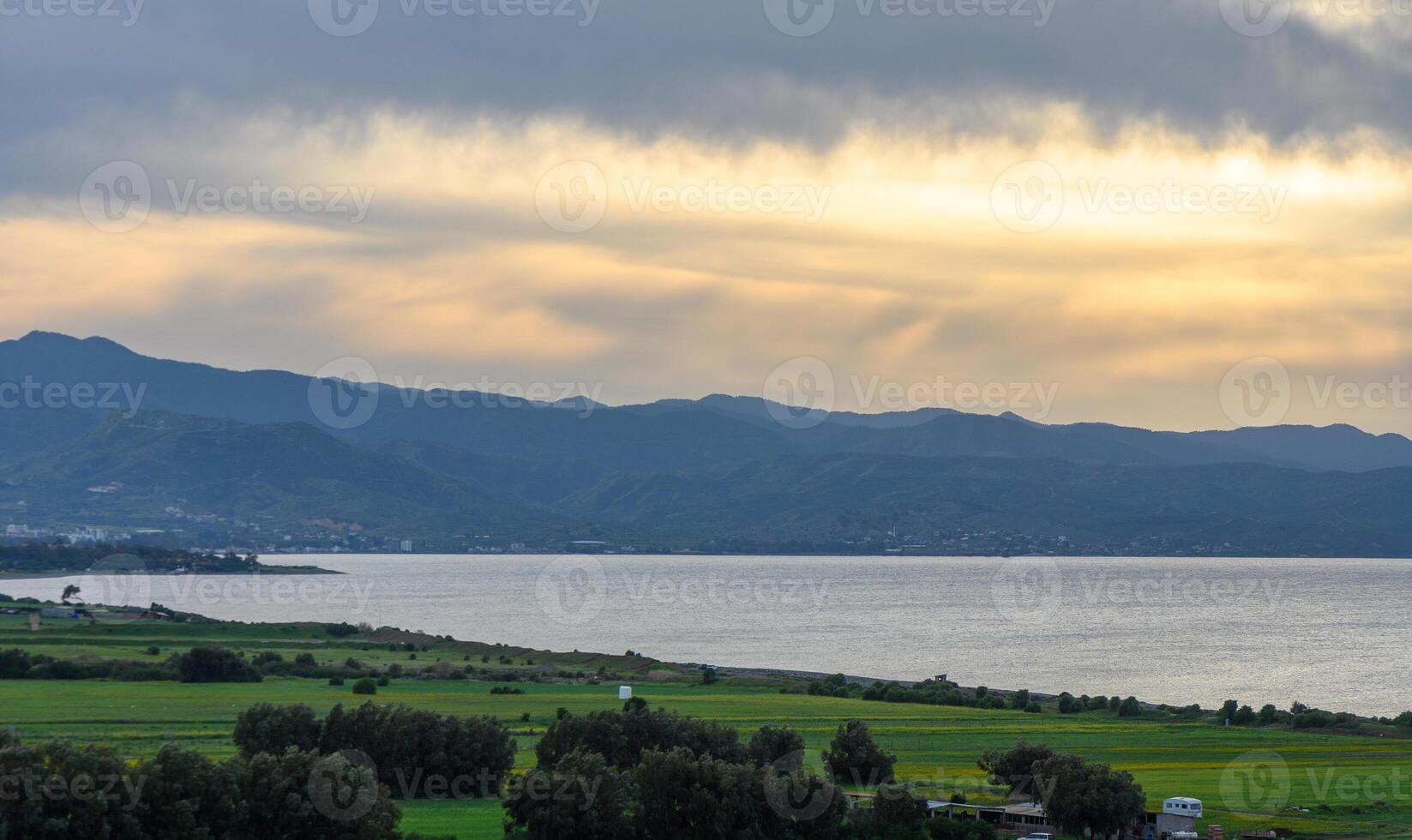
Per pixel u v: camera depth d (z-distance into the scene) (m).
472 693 156.25
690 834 80.25
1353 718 155.75
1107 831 86.62
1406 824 90.00
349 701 140.75
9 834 66.06
